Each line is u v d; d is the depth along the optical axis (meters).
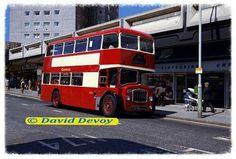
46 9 78.81
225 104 19.12
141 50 15.72
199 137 10.23
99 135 9.93
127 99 14.68
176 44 21.02
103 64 15.60
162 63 22.78
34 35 79.00
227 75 19.05
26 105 20.41
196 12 20.00
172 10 21.61
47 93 20.47
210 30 18.94
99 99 15.59
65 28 78.12
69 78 18.30
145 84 15.82
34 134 9.88
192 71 20.48
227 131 11.71
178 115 15.95
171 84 22.69
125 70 14.99
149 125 12.69
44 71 21.16
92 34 16.75
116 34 15.09
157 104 21.25
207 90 17.62
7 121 12.62
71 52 18.38
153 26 22.77
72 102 17.77
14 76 52.19
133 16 24.61
